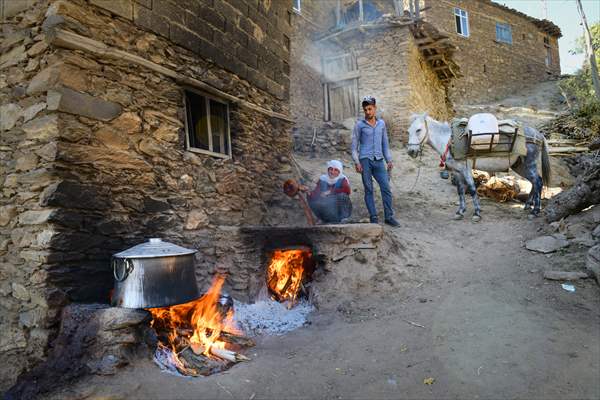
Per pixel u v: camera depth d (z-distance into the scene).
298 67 11.84
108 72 3.56
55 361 2.81
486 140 5.77
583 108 10.93
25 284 3.17
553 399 2.28
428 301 3.81
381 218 6.34
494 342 2.93
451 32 18.75
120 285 3.00
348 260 4.37
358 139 5.62
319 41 12.27
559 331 3.00
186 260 3.21
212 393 2.53
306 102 11.93
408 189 7.91
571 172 8.26
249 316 4.04
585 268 3.93
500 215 6.32
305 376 2.76
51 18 3.18
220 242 4.62
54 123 3.13
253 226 4.88
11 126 3.44
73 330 2.90
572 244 4.45
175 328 3.26
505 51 20.56
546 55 22.70
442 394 2.44
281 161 6.19
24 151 3.33
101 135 3.46
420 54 12.29
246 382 2.68
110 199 3.50
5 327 3.29
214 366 2.87
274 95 6.11
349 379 2.70
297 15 12.08
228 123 5.17
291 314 4.12
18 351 3.15
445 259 4.79
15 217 3.33
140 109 3.86
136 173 3.76
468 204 7.05
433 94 13.64
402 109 10.93
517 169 6.27
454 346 2.95
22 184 3.29
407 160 9.62
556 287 3.76
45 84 3.21
